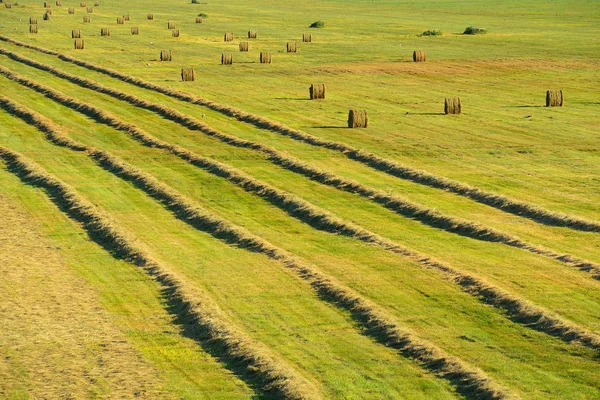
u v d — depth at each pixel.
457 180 91.56
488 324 55.78
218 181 93.12
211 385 49.06
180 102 134.62
